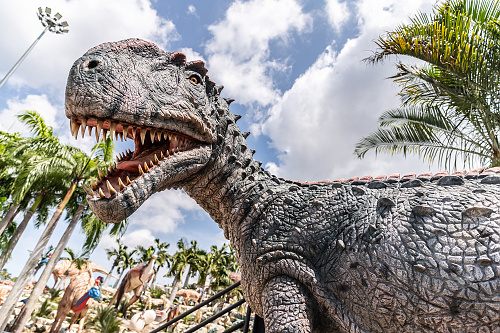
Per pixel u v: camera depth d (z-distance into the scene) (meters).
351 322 1.62
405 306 1.49
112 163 1.97
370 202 1.84
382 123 7.26
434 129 6.56
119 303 19.02
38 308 16.22
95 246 14.24
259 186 2.25
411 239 1.55
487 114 4.91
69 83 1.68
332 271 1.74
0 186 16.27
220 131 2.25
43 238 13.54
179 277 31.03
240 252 2.12
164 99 1.89
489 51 4.71
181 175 2.02
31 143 14.52
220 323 23.23
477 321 1.36
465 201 1.58
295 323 1.67
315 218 1.91
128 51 1.90
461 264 1.42
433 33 5.10
